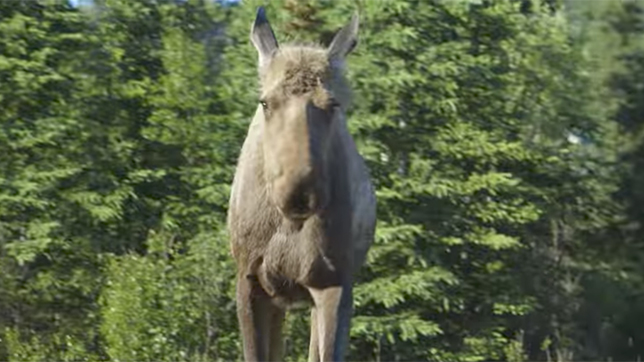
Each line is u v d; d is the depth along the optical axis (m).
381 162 34.78
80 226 33.78
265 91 12.52
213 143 35.47
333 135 13.38
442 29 36.19
